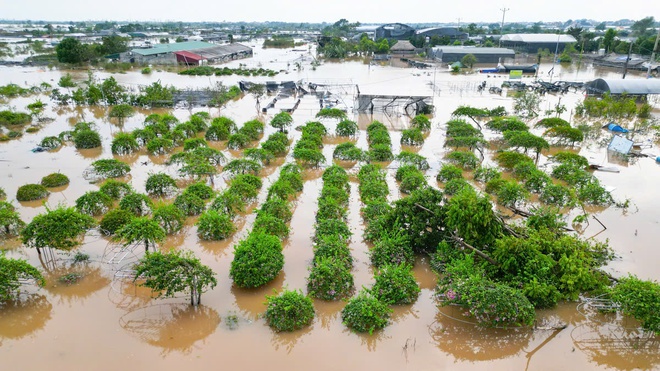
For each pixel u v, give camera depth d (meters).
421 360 12.65
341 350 12.97
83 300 15.03
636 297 13.31
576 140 31.83
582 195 23.30
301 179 25.61
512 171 27.95
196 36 157.00
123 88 50.19
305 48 122.38
